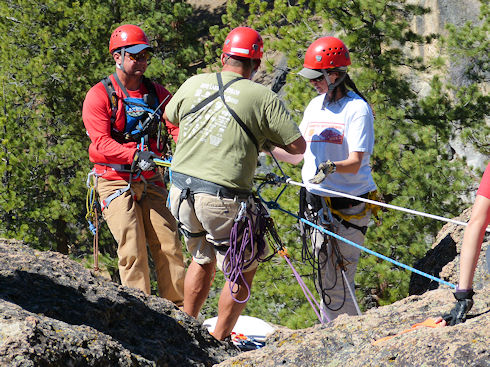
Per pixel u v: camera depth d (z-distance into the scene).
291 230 20.39
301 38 22.09
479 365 4.14
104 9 31.27
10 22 29.78
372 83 22.05
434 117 22.66
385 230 20.33
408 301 7.23
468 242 4.70
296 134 7.37
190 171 7.39
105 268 30.56
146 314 7.48
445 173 21.33
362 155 8.67
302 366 5.43
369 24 22.39
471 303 4.82
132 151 9.36
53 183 29.59
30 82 29.55
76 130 31.02
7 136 28.30
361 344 5.46
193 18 54.91
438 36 23.56
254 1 23.38
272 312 20.98
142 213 10.04
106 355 5.78
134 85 9.91
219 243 7.55
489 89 31.23
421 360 4.38
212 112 7.30
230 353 7.87
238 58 7.43
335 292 9.41
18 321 5.54
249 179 7.43
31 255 7.83
